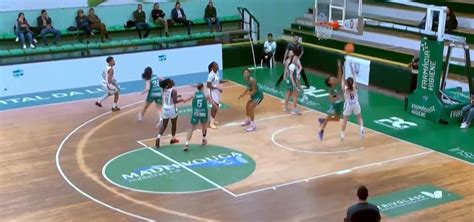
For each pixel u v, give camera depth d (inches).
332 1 779.4
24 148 551.8
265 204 431.8
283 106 679.1
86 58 781.3
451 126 610.2
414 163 508.1
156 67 828.0
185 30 940.0
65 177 484.4
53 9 863.7
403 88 732.0
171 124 609.3
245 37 945.5
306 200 438.0
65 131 600.4
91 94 747.4
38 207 430.6
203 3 964.0
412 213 415.2
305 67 879.1
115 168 502.3
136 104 698.2
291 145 552.1
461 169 494.9
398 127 606.2
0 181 477.4
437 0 871.1
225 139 570.3
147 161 517.3
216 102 596.7
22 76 749.3
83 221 408.2
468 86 658.8
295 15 1009.5
